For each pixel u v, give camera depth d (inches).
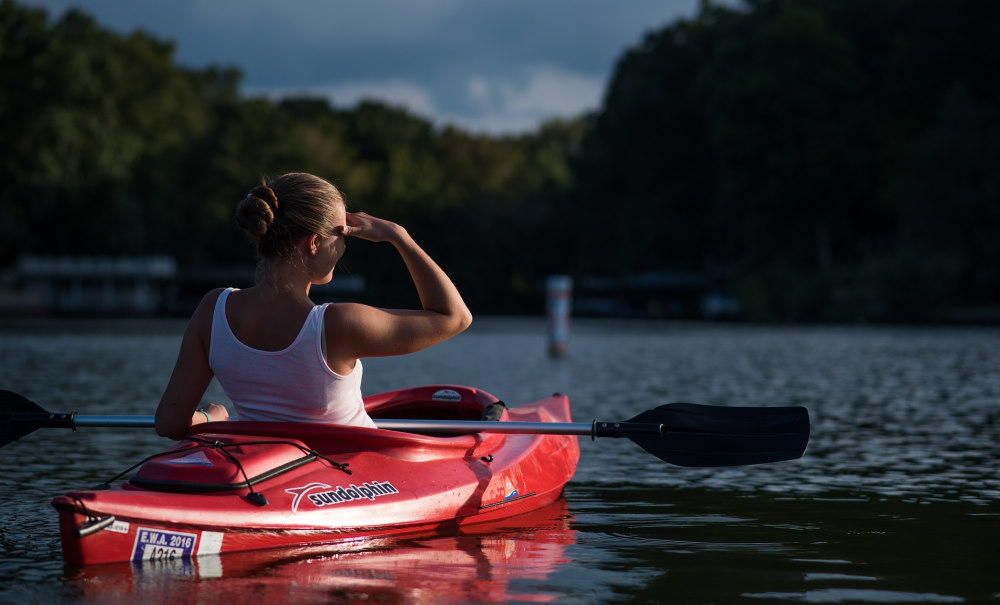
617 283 3147.1
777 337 1374.3
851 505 210.7
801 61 2388.0
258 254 152.5
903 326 1899.6
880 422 377.7
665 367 733.3
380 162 4097.0
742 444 177.0
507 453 204.5
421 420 179.6
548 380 596.4
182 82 3523.6
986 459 282.5
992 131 1998.0
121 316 2716.5
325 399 156.1
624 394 495.2
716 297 2847.0
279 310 151.3
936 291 1942.7
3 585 135.0
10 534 172.4
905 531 182.7
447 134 4352.9
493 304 3595.0
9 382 560.1
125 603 126.8
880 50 2618.1
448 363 792.9
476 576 144.3
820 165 2367.1
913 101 2418.8
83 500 139.1
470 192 3954.2
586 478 250.1
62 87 2768.2
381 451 174.1
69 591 132.0
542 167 4906.5
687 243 2940.5
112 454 281.4
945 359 822.5
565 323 900.0
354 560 151.8
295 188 150.6
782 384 564.4
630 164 3048.7
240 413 159.5
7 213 2691.9
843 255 2600.9
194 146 3260.3
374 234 155.4
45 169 2726.4
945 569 152.6
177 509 144.6
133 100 3206.2
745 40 2834.6
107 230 2883.9
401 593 133.8
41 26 2839.6
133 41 3358.8
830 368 712.4
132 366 720.3
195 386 155.7
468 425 179.6
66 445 301.3
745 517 197.0
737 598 134.8
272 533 152.0
